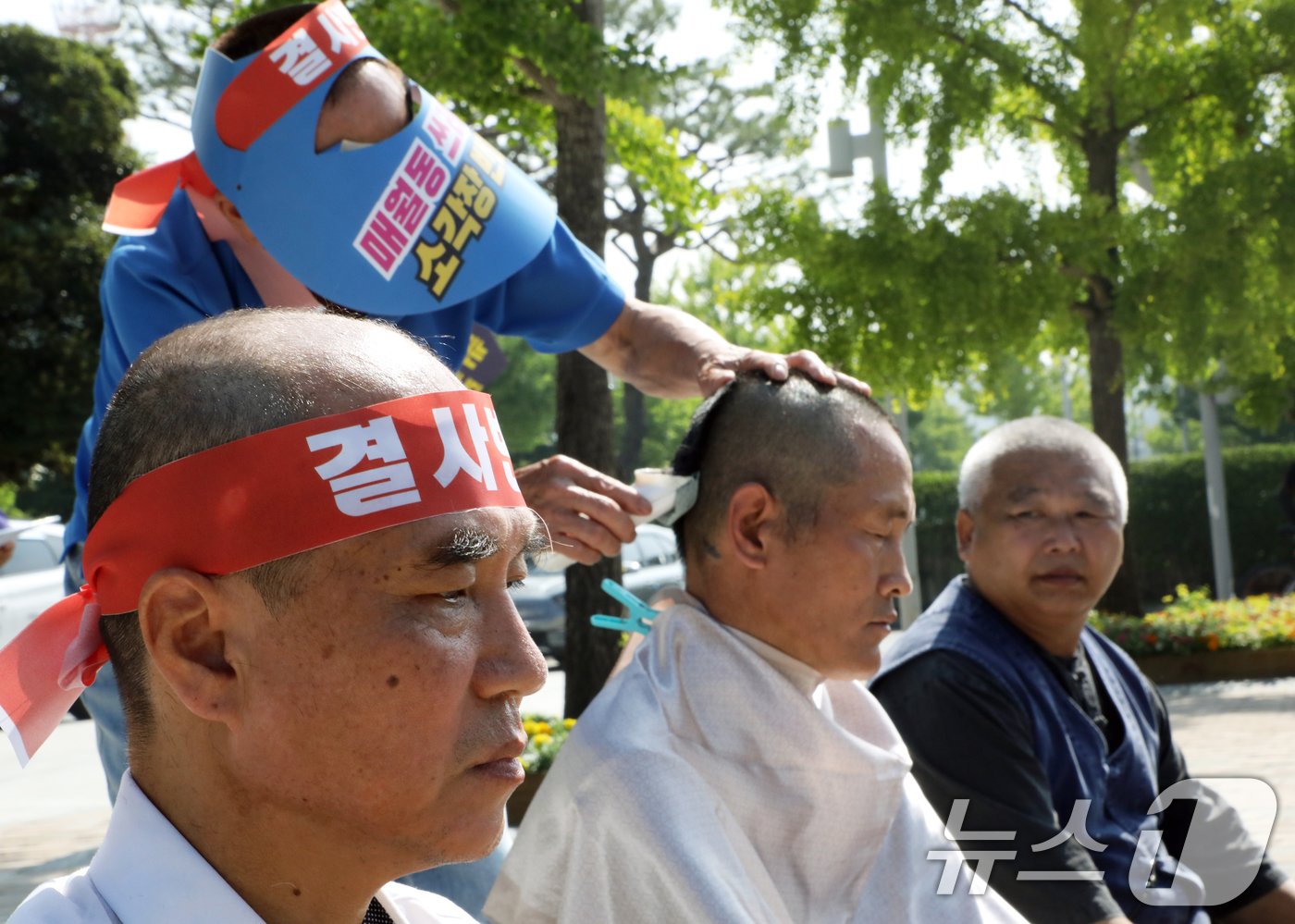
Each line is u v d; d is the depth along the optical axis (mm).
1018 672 2684
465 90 7441
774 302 11836
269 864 1035
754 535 2031
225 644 1005
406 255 2018
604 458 7934
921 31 11211
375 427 1000
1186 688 10062
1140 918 2643
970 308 11336
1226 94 11703
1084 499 2805
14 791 7910
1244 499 22531
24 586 12203
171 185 2166
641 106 8984
